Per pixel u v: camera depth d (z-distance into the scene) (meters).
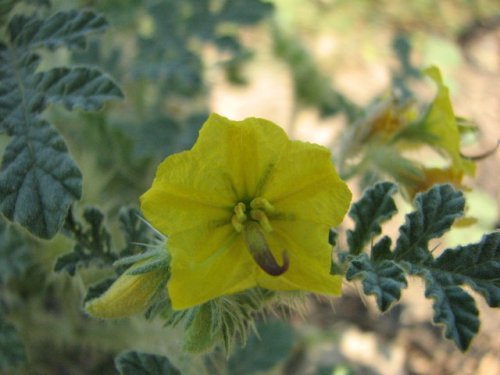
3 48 0.10
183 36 0.17
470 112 0.25
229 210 0.07
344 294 0.20
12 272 0.13
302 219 0.07
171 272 0.07
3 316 0.12
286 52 0.20
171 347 0.12
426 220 0.09
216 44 0.17
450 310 0.08
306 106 0.20
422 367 0.20
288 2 0.24
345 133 0.12
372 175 0.12
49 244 0.13
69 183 0.08
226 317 0.08
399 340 0.20
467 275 0.08
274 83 0.23
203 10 0.17
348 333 0.20
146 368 0.10
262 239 0.07
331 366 0.18
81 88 0.09
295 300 0.09
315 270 0.07
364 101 0.24
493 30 0.28
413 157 0.13
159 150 0.16
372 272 0.08
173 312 0.09
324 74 0.20
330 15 0.24
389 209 0.09
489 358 0.20
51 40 0.10
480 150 0.24
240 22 0.17
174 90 0.18
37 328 0.15
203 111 0.19
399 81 0.20
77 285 0.12
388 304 0.08
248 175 0.07
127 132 0.16
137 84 0.18
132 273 0.08
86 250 0.10
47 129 0.09
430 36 0.26
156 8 0.17
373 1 0.26
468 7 0.28
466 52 0.27
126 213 0.10
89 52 0.17
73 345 0.16
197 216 0.07
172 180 0.07
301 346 0.19
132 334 0.14
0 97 0.09
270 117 0.23
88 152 0.16
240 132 0.07
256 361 0.15
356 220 0.09
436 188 0.09
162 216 0.07
